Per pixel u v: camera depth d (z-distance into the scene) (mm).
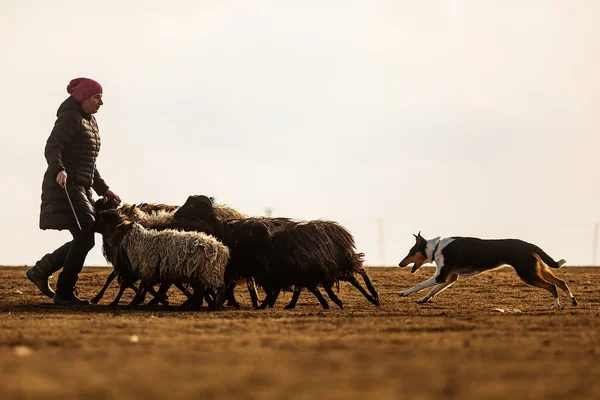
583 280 23609
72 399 6535
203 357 8602
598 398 6695
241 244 16922
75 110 17109
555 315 14117
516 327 11617
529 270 16906
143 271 15977
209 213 17422
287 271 16703
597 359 8602
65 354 8820
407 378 7445
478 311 15422
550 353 8977
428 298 18094
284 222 17531
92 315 14422
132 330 11156
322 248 16828
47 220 16906
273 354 8828
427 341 9938
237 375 7547
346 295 20062
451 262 17641
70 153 17125
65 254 17656
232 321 12547
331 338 10211
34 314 14703
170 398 6602
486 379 7434
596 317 13477
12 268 28391
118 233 15977
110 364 8125
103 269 27328
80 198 17047
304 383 7195
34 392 6758
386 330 11203
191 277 15852
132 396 6652
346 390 6902
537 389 7004
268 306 17125
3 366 7957
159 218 17688
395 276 24984
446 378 7461
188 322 12391
